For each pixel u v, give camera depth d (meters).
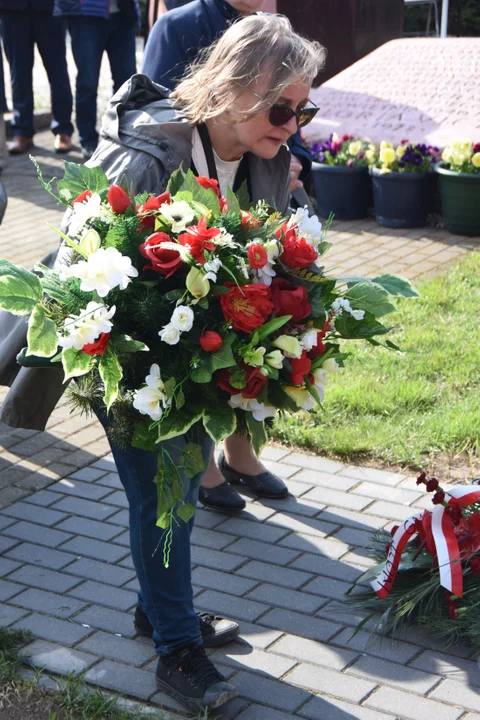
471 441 4.19
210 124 2.75
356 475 4.00
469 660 2.90
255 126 2.61
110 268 2.14
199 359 2.18
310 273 2.34
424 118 8.17
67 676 2.83
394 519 3.67
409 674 2.84
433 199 7.70
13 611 3.16
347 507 3.77
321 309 2.32
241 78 2.52
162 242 2.21
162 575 2.66
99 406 2.52
